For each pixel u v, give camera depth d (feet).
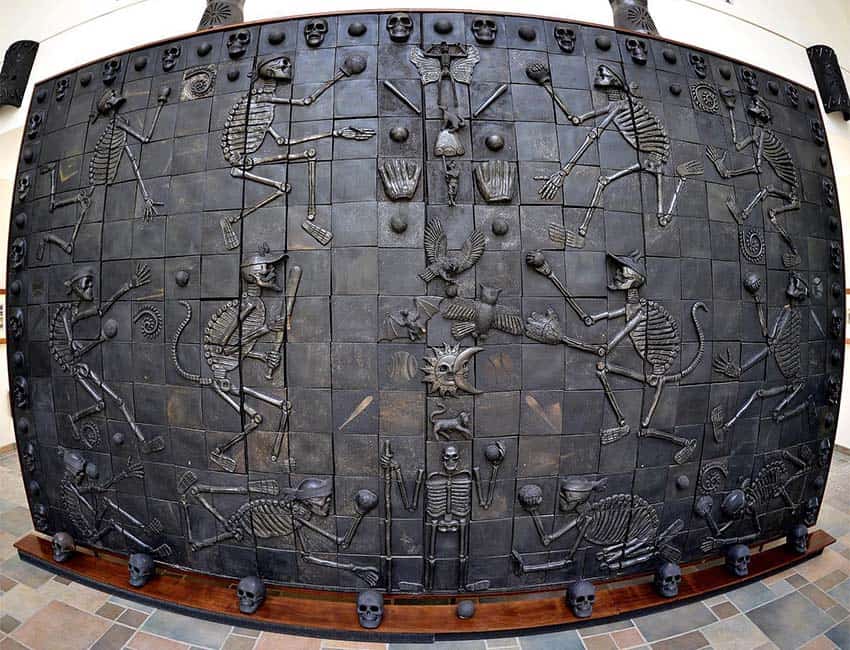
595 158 13.46
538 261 12.70
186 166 13.83
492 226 12.80
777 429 15.66
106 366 14.70
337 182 12.92
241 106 13.58
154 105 14.48
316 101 13.26
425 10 13.67
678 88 14.60
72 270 15.06
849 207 27.12
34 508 16.88
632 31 14.75
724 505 15.01
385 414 12.96
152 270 14.02
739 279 14.67
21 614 14.05
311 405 13.12
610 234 13.38
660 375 13.78
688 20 20.29
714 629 13.66
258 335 13.16
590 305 13.24
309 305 12.94
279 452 13.41
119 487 15.05
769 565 15.99
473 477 13.16
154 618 14.03
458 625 13.41
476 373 12.89
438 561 13.51
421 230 12.73
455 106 13.05
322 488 13.15
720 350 14.47
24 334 16.14
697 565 16.07
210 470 13.92
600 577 14.38
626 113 13.88
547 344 13.08
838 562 16.56
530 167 13.09
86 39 20.42
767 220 15.24
